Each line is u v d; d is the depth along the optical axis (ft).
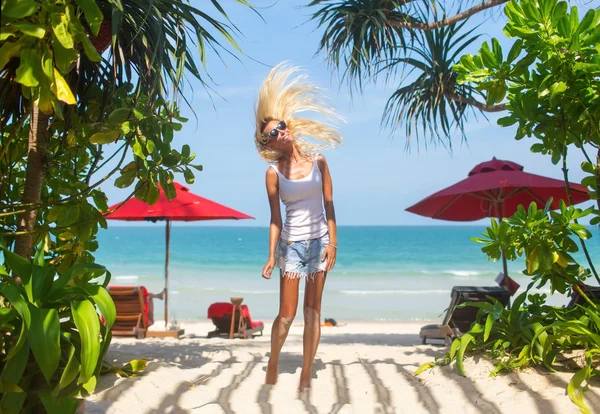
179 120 11.47
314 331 11.75
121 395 10.48
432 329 23.72
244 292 92.48
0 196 11.14
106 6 10.03
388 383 12.40
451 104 25.66
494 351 12.01
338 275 119.14
